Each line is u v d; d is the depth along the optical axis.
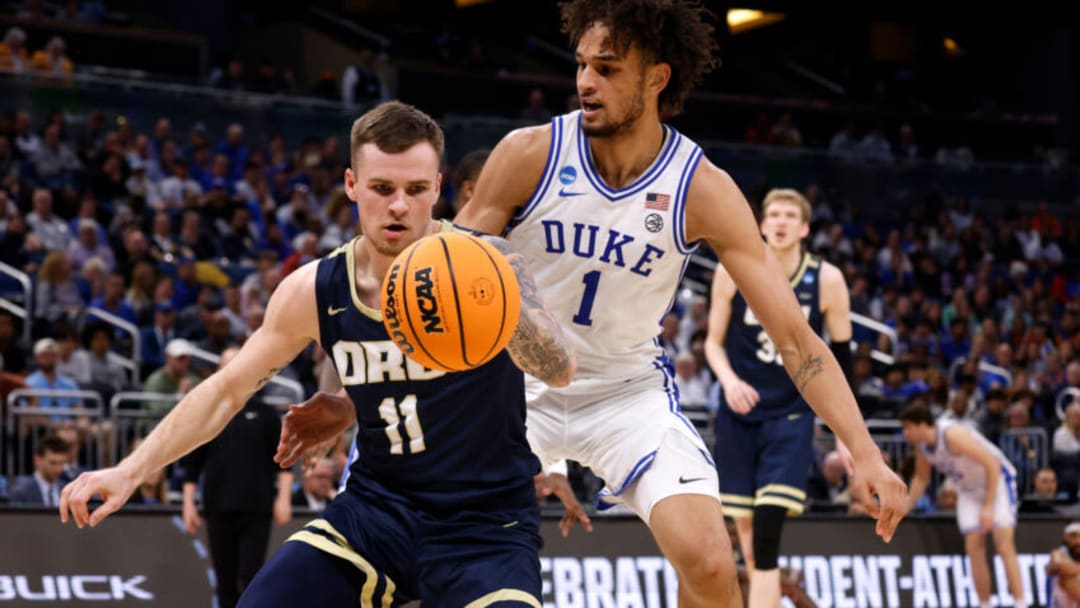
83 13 19.67
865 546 8.37
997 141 24.08
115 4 22.34
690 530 3.71
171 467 9.53
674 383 4.15
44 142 14.33
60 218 13.44
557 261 3.85
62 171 14.28
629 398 4.05
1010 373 15.15
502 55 25.47
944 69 28.88
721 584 3.68
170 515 7.72
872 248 17.52
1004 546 8.38
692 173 3.76
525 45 26.28
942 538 8.52
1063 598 8.23
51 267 11.84
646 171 3.77
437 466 3.32
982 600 8.38
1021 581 8.45
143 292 11.97
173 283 12.45
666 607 7.91
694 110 21.02
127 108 15.40
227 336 10.82
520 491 3.39
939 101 27.48
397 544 3.32
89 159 14.53
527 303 3.13
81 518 3.16
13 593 7.24
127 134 14.90
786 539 8.23
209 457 7.41
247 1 24.42
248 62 24.36
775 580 6.41
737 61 27.48
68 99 15.00
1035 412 13.25
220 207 14.12
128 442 9.46
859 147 20.92
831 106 22.52
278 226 14.59
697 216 3.77
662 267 3.83
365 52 19.98
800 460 6.42
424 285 2.93
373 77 18.95
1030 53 27.02
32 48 18.09
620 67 3.63
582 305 3.88
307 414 3.63
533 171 3.81
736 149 18.03
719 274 6.63
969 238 18.94
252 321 11.19
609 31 3.61
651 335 4.01
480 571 3.27
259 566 7.40
